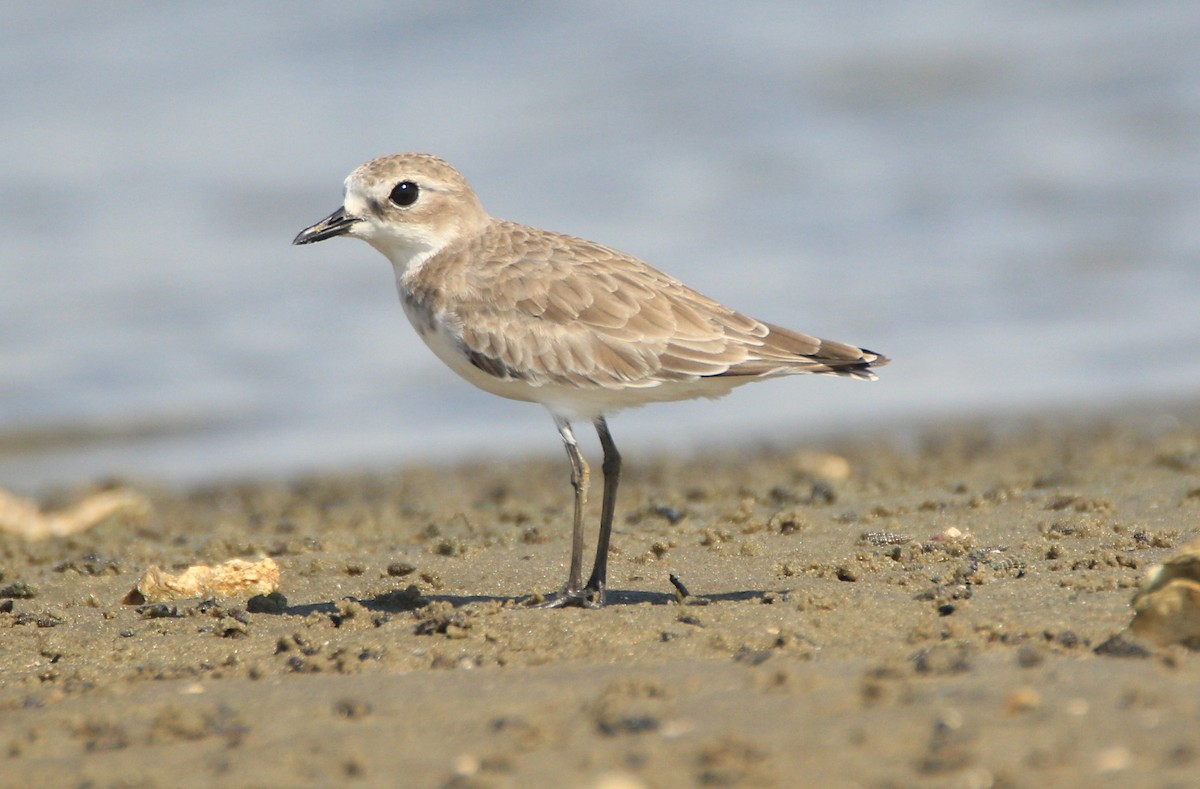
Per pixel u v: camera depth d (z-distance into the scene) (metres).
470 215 9.26
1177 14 29.19
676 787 5.41
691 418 17.48
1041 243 20.89
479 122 24.78
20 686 7.56
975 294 19.66
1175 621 6.91
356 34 27.91
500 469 15.45
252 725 6.49
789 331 8.78
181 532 12.51
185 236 21.39
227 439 16.70
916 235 21.23
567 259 8.93
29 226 21.42
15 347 18.64
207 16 28.44
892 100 25.86
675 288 8.90
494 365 8.84
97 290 20.05
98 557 11.06
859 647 7.31
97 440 16.72
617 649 7.54
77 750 6.34
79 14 28.33
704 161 23.47
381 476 15.28
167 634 8.44
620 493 13.12
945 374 17.73
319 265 21.02
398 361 18.70
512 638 7.82
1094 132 24.52
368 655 7.61
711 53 27.45
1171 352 17.92
